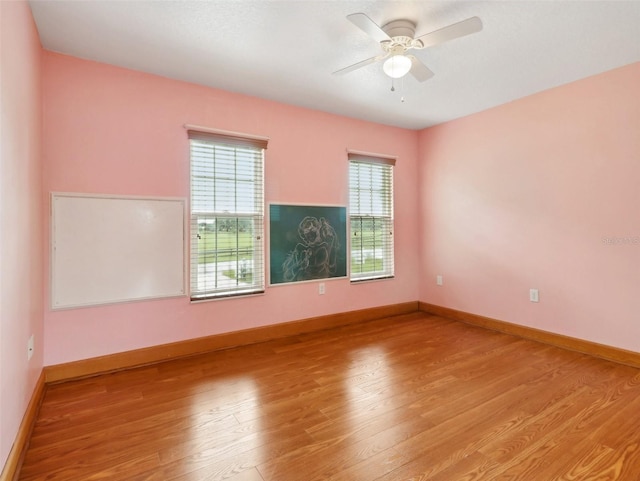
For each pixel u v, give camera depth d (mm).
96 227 2670
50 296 2504
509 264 3668
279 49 2523
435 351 3160
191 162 3102
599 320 2998
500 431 1908
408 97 3455
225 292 3283
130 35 2330
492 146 3781
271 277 3525
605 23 2215
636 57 2668
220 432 1918
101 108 2693
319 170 3838
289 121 3617
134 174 2818
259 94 3340
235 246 3336
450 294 4316
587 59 2695
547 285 3354
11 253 1609
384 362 2906
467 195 4066
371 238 4312
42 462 1673
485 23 2217
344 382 2531
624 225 2834
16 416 1696
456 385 2471
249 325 3402
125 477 1574
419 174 4672
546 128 3311
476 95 3416
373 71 2871
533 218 3447
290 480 1551
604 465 1631
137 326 2844
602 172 2945
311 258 3793
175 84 2998
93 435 1892
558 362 2885
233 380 2572
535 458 1685
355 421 2018
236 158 3328
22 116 1842
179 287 3016
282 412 2123
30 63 2047
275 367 2811
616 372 2674
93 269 2658
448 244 4312
